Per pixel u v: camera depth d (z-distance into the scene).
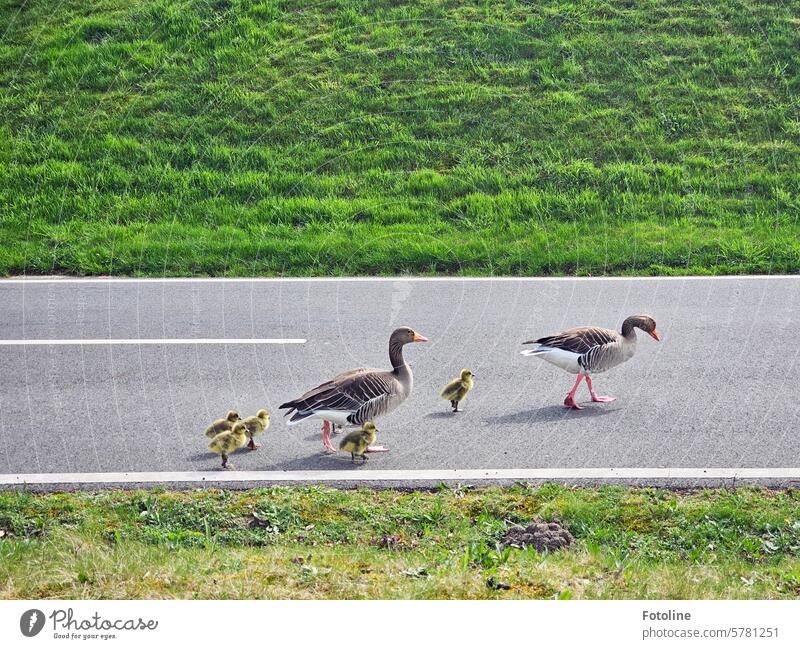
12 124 22.16
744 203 19.66
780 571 8.23
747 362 12.90
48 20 24.80
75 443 10.75
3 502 9.38
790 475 9.87
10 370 12.84
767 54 23.16
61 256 17.97
